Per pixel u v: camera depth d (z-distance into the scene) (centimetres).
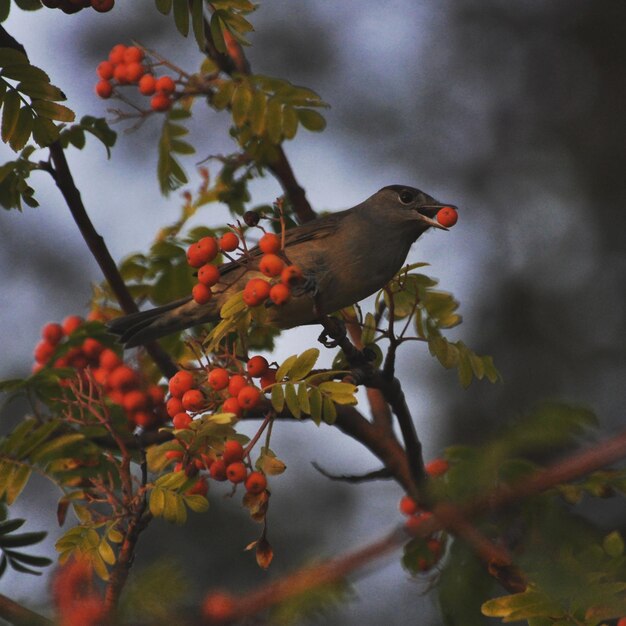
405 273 804
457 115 1931
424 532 336
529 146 1927
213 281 745
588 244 1831
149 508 664
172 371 907
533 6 2053
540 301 1775
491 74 1973
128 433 801
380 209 1012
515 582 490
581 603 435
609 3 2016
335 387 672
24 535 650
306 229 988
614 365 1683
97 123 941
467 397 1589
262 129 910
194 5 740
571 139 1928
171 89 958
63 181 863
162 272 988
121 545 675
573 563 420
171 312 920
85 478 752
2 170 841
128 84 971
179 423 691
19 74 700
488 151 1916
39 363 927
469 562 495
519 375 1688
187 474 675
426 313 839
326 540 1229
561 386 1666
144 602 362
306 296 788
